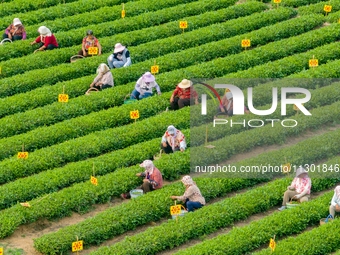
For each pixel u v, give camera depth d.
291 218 36.53
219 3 56.06
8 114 44.72
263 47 50.34
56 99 45.75
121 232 36.62
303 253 34.59
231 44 50.72
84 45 49.78
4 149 41.25
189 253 34.28
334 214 36.94
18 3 55.66
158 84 46.69
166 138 41.00
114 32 52.94
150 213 37.16
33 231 36.81
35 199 37.84
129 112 44.12
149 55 50.31
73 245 34.34
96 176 39.62
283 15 54.16
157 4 55.97
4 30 52.50
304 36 51.47
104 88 46.53
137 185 39.25
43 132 42.44
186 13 55.03
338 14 53.97
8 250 35.41
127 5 55.66
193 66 48.44
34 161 40.41
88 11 55.78
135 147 41.41
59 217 37.66
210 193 38.66
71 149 41.25
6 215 36.69
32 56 49.41
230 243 35.00
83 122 43.31
